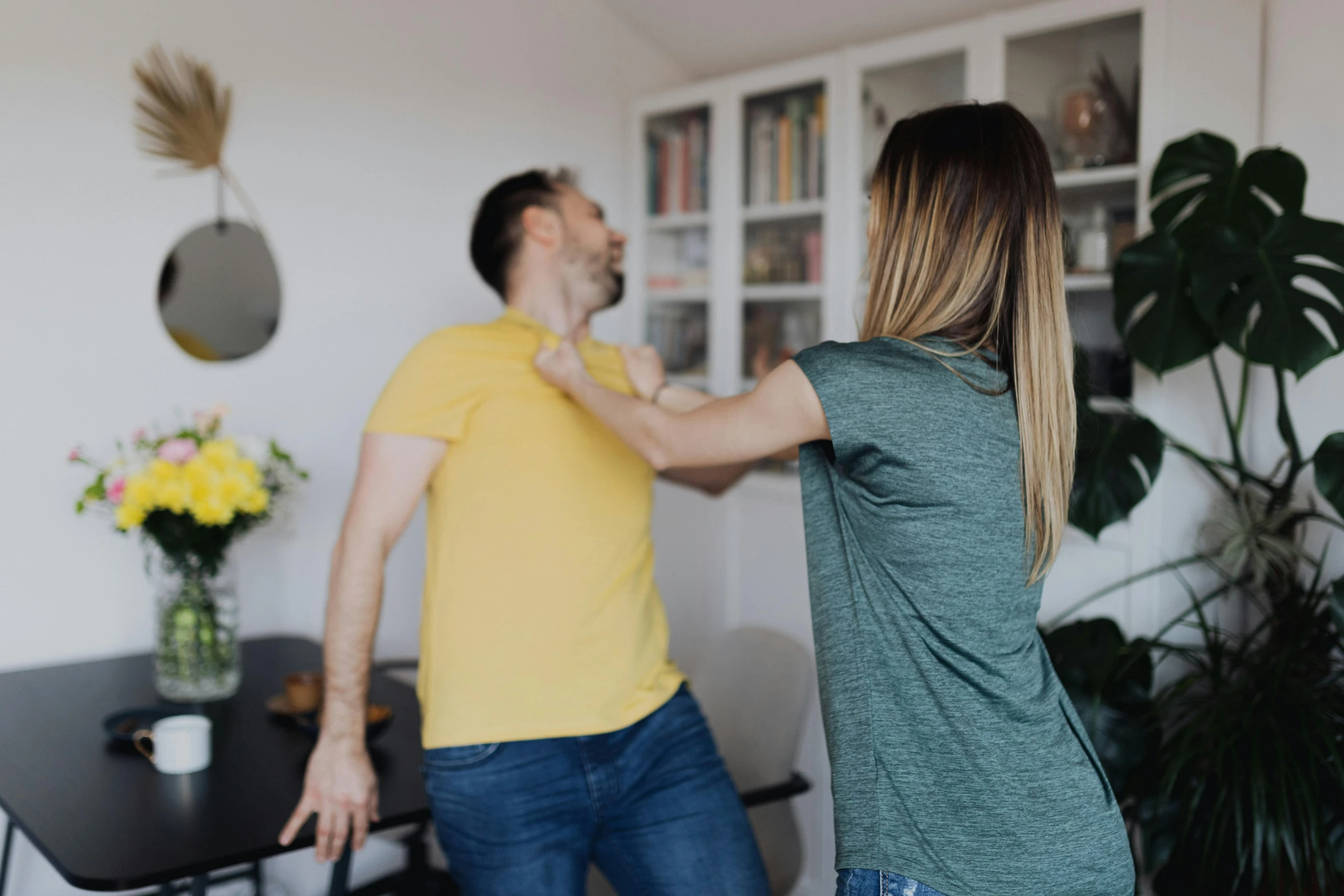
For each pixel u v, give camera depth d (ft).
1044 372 3.57
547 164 10.30
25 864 7.55
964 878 3.35
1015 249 3.57
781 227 9.80
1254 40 7.52
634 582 4.92
